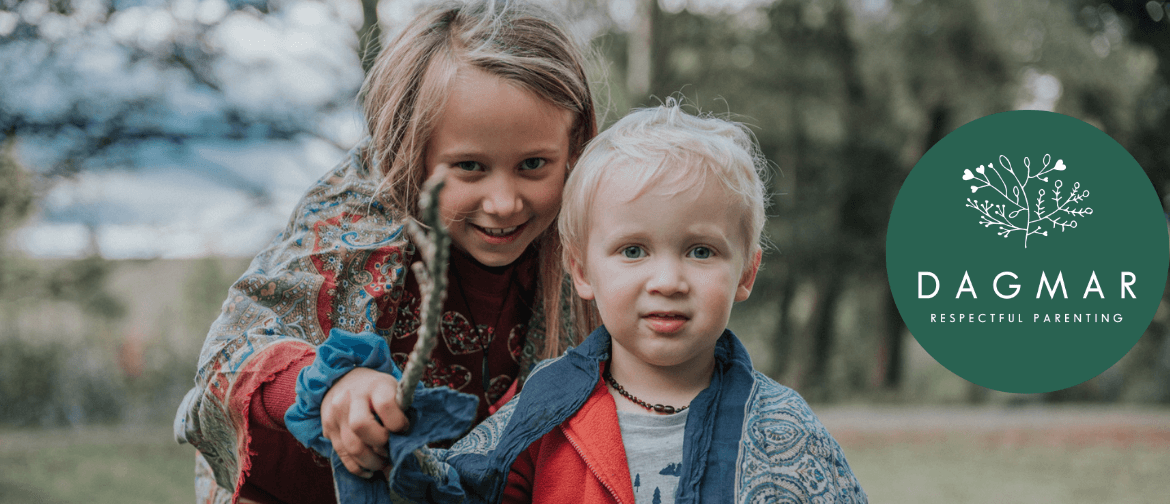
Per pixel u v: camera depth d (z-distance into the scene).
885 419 13.70
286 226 1.48
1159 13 13.76
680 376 1.27
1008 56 13.73
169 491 7.48
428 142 1.41
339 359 1.02
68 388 13.48
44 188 6.10
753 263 1.33
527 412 1.26
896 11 14.05
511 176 1.41
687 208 1.18
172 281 15.09
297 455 1.36
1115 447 10.42
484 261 1.47
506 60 1.38
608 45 8.40
